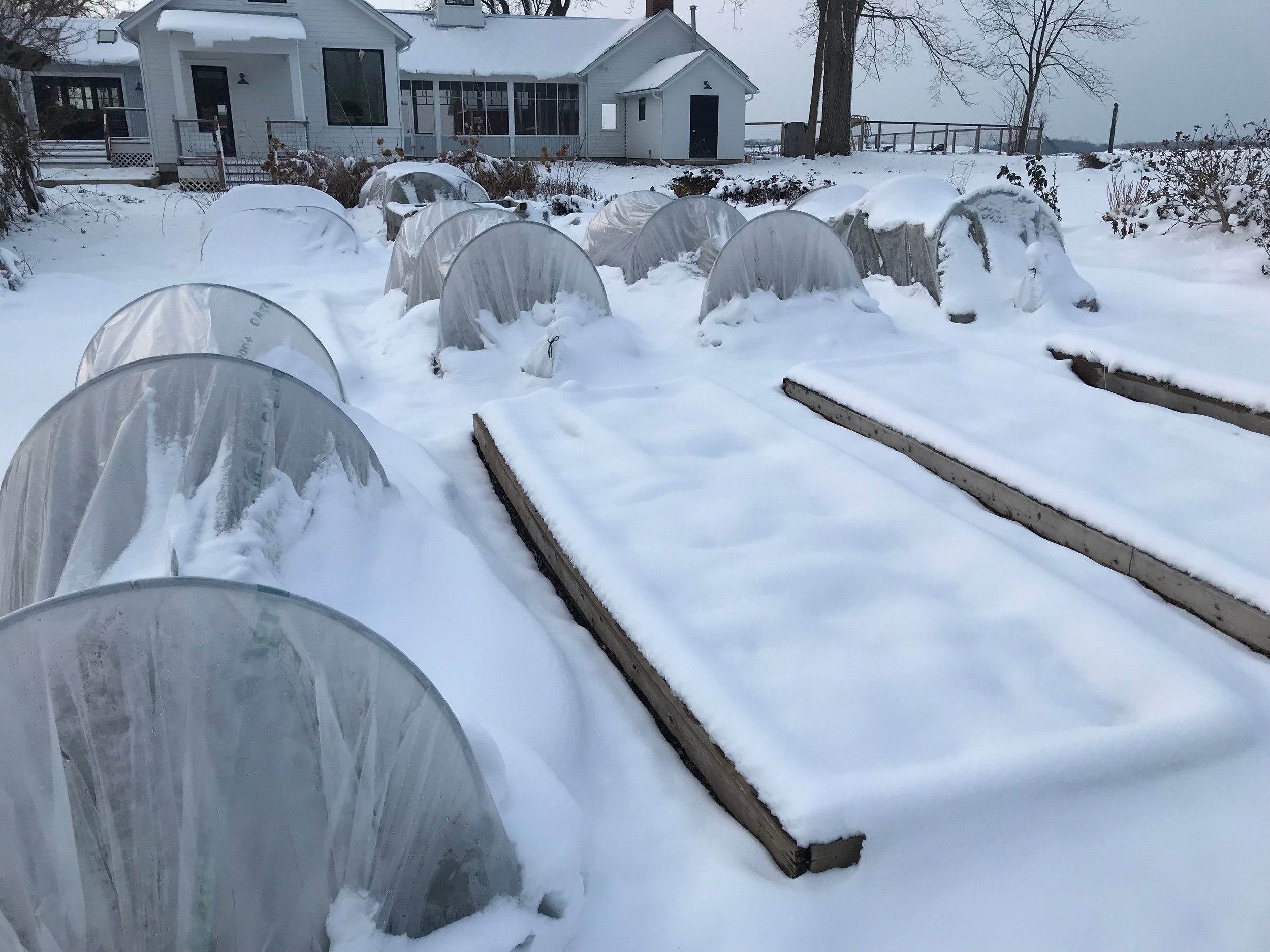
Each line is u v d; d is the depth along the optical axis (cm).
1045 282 756
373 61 2294
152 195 1817
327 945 185
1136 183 1328
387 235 1397
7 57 1462
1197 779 258
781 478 443
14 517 312
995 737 269
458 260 656
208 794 179
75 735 175
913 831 233
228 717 184
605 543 368
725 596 337
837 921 217
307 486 352
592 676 324
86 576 288
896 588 347
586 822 252
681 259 912
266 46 2105
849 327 723
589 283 700
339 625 197
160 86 2122
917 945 213
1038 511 416
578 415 516
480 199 1524
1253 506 404
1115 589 365
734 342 699
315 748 190
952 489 462
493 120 2823
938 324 770
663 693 293
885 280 860
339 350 693
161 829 175
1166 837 241
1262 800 252
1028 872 231
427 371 662
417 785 199
